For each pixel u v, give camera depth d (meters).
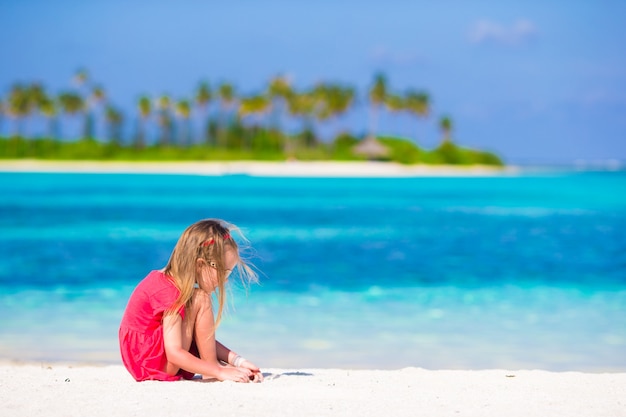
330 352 7.64
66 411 4.00
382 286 12.16
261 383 4.76
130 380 4.87
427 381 5.04
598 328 8.85
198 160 95.56
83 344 7.90
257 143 103.31
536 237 20.94
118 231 21.36
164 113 103.31
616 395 4.55
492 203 38.25
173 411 3.97
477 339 8.28
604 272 13.84
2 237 19.52
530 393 4.60
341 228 23.39
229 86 102.88
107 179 65.44
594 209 33.62
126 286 11.83
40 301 10.46
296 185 58.91
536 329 8.83
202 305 4.75
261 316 9.48
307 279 12.82
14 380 4.93
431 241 19.73
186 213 29.03
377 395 4.47
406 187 57.94
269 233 21.61
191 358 4.68
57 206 32.44
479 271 14.03
